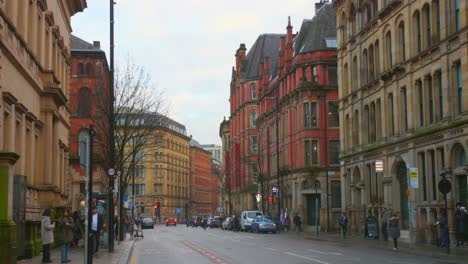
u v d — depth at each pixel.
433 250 29.50
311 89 67.56
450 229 33.22
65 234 22.67
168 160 152.38
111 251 29.55
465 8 31.66
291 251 30.31
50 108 31.73
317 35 69.06
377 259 24.66
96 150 50.38
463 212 30.81
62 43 36.75
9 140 23.92
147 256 28.14
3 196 18.52
